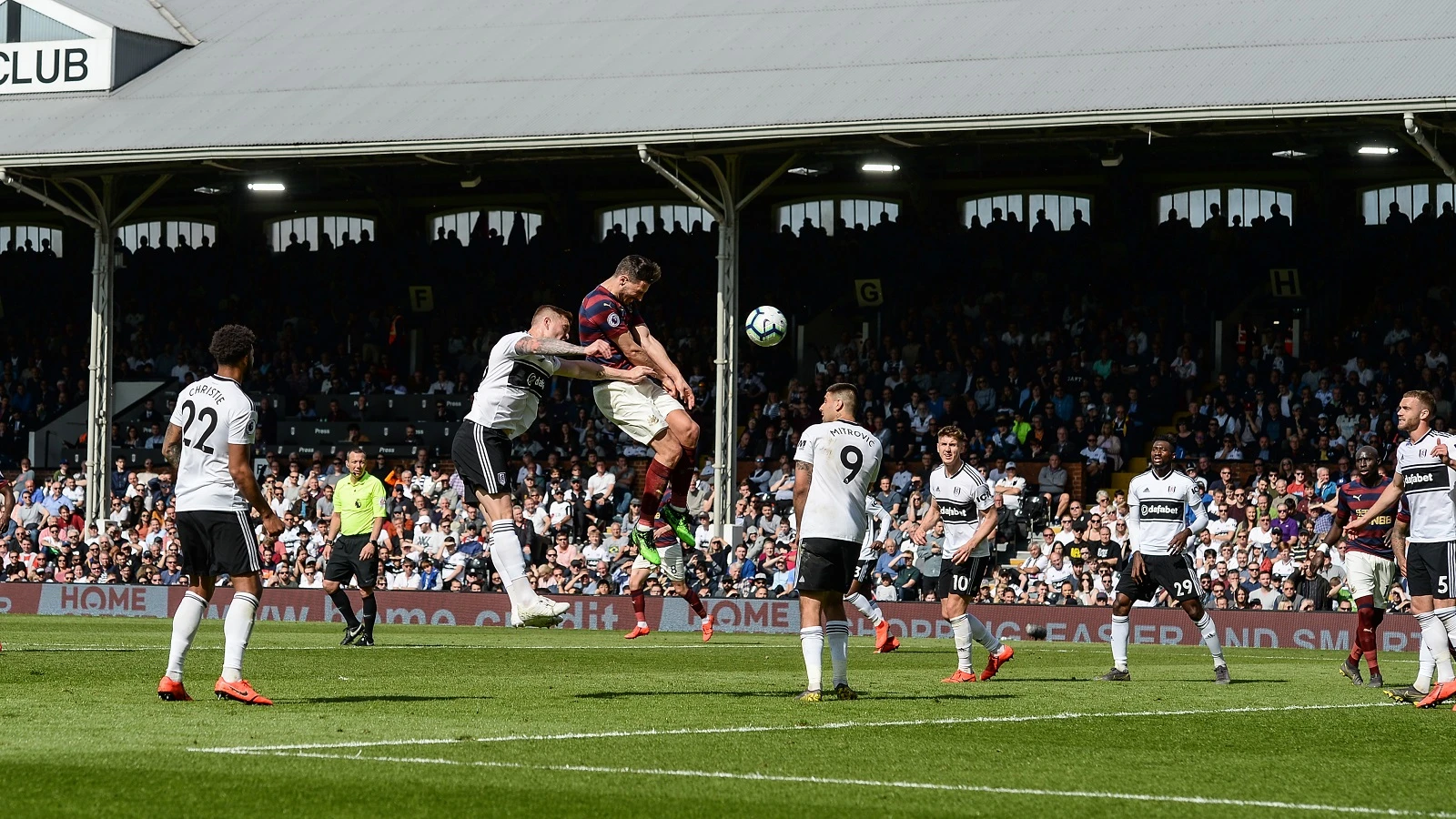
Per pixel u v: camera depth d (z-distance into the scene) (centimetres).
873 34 3484
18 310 4897
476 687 1412
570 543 3409
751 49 3512
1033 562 3102
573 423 4059
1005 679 1650
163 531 3647
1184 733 1124
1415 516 1412
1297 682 1669
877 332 4294
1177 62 3128
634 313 1296
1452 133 2994
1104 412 3766
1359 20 3133
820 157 3881
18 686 1340
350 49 3850
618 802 786
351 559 2208
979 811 783
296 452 4200
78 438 4294
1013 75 3195
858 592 2177
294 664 1739
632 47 3625
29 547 3816
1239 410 3619
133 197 4703
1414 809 817
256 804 763
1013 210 4362
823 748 992
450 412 4259
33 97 3841
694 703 1252
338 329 4634
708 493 3603
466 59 3706
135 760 877
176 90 3778
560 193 4669
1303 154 3716
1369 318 3847
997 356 3956
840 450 1290
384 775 844
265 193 4856
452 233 4644
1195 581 1664
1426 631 1403
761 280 4366
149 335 4741
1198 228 4091
